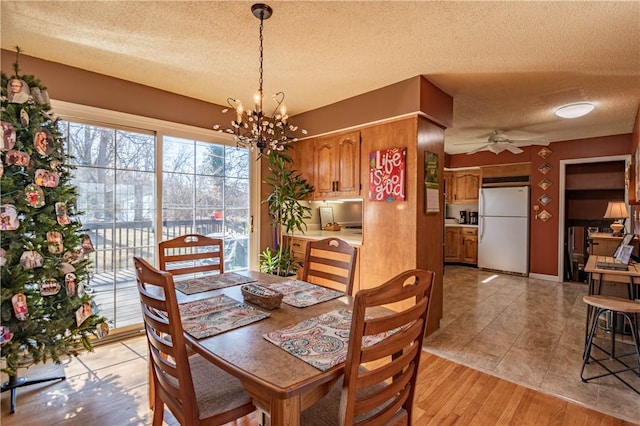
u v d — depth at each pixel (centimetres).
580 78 287
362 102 333
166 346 124
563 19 197
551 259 552
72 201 223
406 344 117
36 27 213
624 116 395
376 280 327
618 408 202
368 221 335
